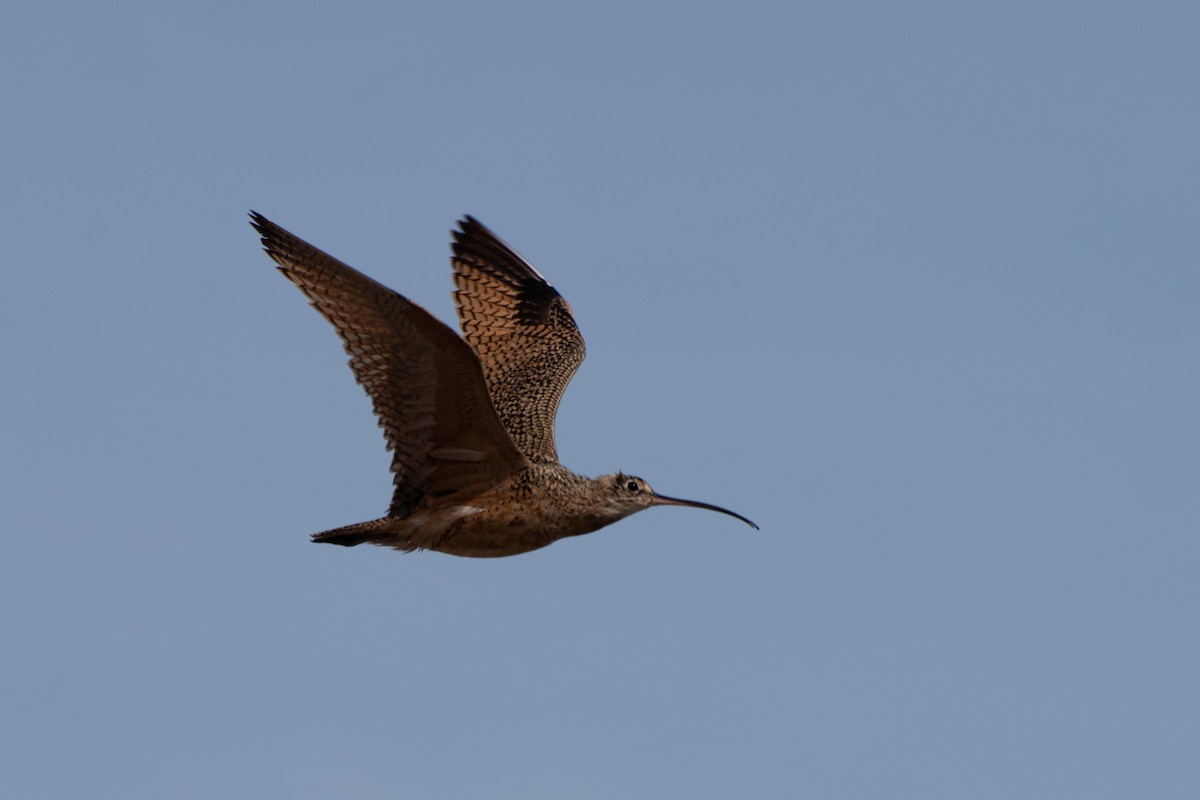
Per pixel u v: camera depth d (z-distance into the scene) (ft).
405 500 58.49
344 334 53.93
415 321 52.16
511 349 70.69
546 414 66.18
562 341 70.69
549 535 61.57
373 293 51.90
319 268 52.34
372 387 55.21
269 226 52.70
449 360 53.52
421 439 57.11
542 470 60.85
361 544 59.41
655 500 64.03
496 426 56.85
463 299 72.43
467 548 60.70
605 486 62.49
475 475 59.21
